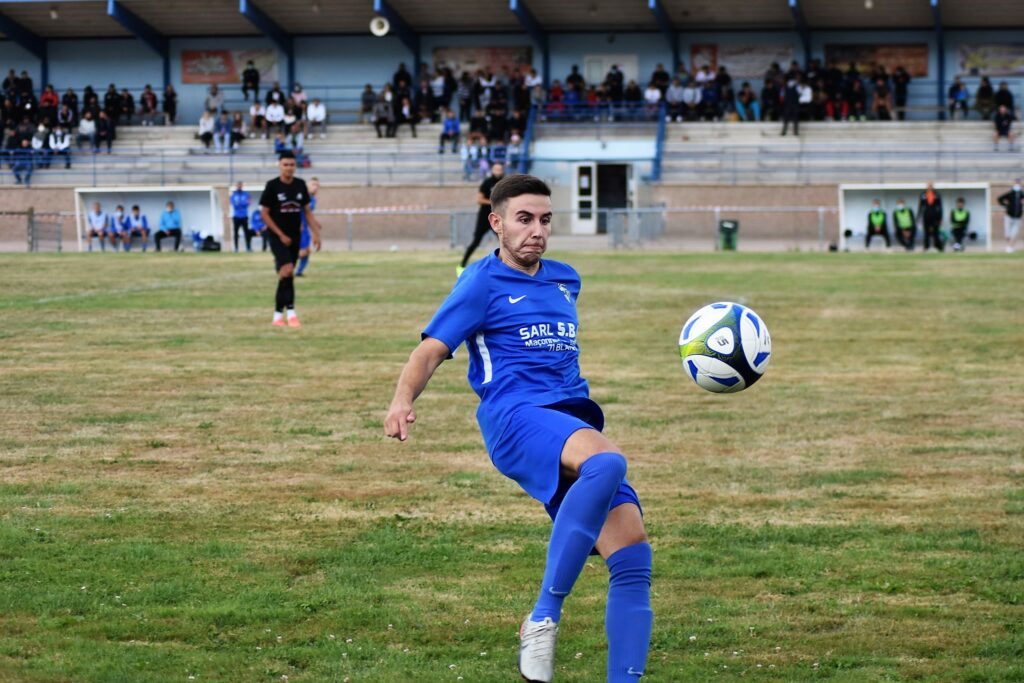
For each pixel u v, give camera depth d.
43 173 63.69
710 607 7.99
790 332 21.62
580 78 66.19
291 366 17.50
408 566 8.79
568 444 6.38
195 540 9.34
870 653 7.23
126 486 10.91
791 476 11.47
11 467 11.56
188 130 67.12
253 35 70.62
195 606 7.91
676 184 61.19
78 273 32.28
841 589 8.34
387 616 7.79
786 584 8.45
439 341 6.73
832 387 16.20
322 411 14.35
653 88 65.38
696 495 10.78
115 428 13.32
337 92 70.81
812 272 34.34
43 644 7.24
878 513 10.22
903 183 56.94
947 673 6.91
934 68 67.50
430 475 11.43
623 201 63.59
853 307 25.30
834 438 13.12
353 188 61.09
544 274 7.03
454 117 63.97
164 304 24.89
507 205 6.95
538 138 64.00
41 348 18.97
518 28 69.38
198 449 12.38
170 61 71.12
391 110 65.62
